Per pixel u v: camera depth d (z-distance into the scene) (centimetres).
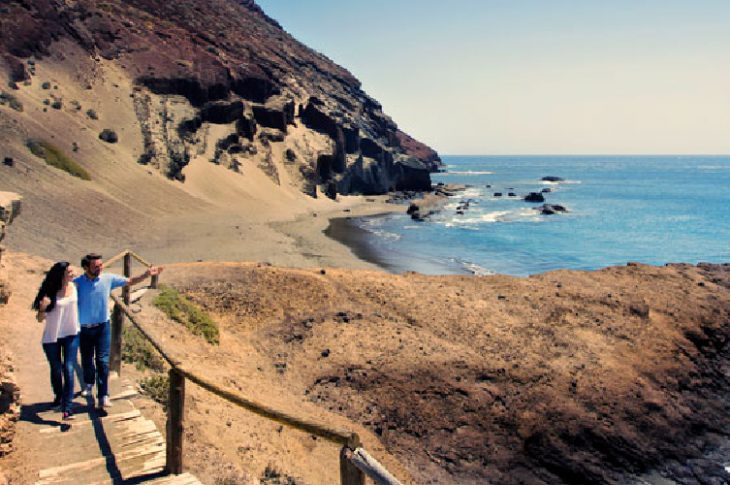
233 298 1778
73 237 3228
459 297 1989
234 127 7381
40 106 5031
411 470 1304
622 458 1432
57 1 6694
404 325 1769
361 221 6203
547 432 1430
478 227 5759
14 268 1420
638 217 6788
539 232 5444
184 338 1377
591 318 1884
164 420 796
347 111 11212
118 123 5794
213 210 5234
